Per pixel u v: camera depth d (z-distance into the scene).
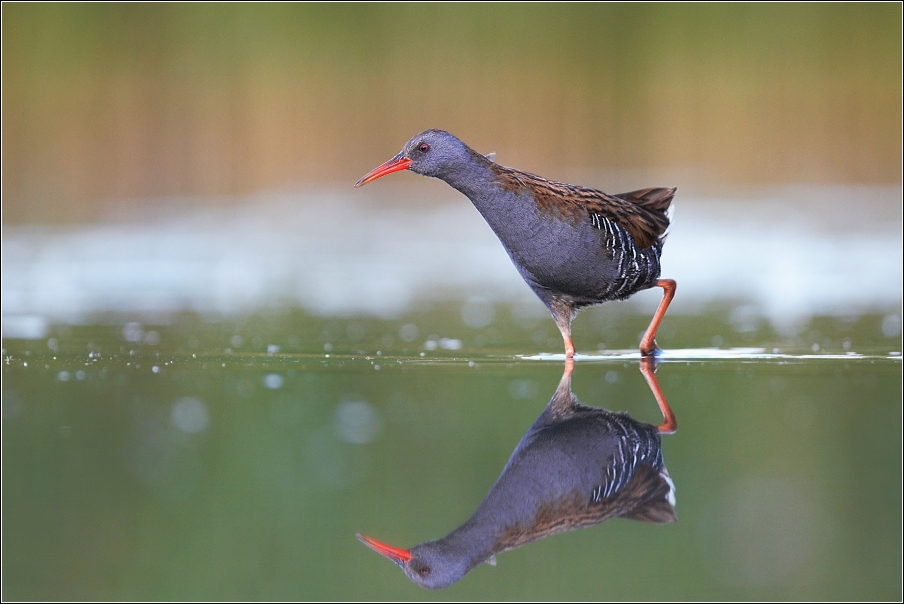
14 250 17.11
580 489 6.20
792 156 23.66
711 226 19.03
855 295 13.37
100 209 20.91
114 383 8.44
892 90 23.52
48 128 21.30
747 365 8.96
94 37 21.59
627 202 9.27
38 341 10.41
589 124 23.36
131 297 13.62
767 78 23.70
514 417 7.46
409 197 23.67
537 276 9.13
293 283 14.87
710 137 23.44
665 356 9.48
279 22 22.66
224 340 10.54
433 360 9.37
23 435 7.27
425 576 5.43
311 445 7.09
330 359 9.41
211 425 7.51
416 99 23.19
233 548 5.84
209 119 22.36
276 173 22.72
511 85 23.33
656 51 23.58
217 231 19.16
